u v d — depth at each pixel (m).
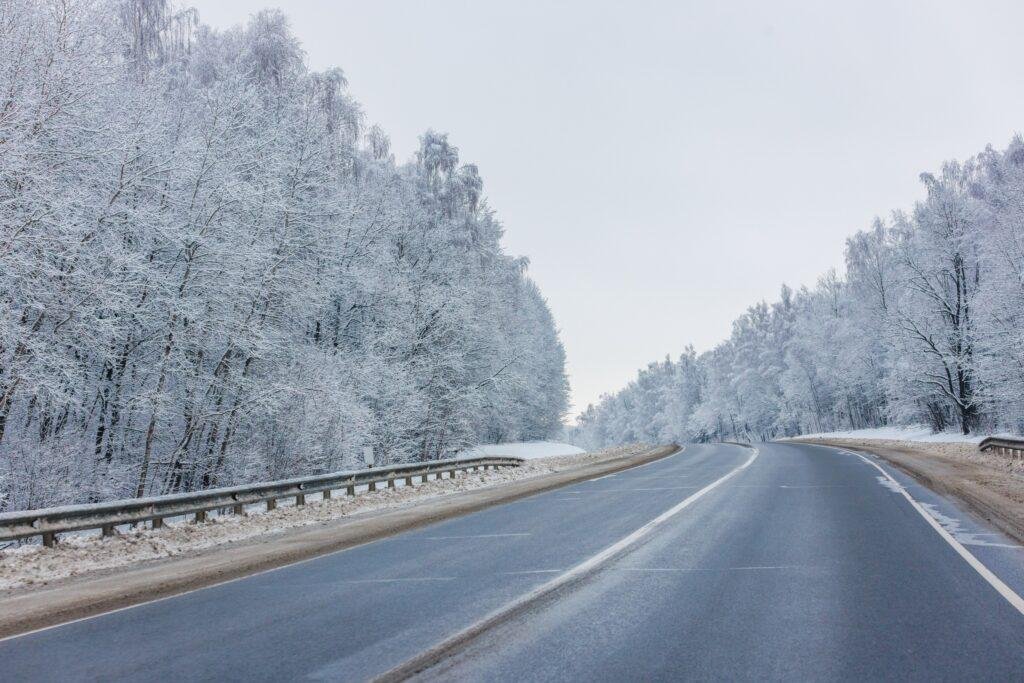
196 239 20.98
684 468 24.97
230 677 4.78
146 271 18.97
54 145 18.48
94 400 20.56
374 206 32.53
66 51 17.62
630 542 9.61
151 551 12.37
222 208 22.33
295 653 5.26
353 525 13.86
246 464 23.42
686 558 8.34
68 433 18.61
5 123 16.31
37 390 16.06
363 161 33.97
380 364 31.59
